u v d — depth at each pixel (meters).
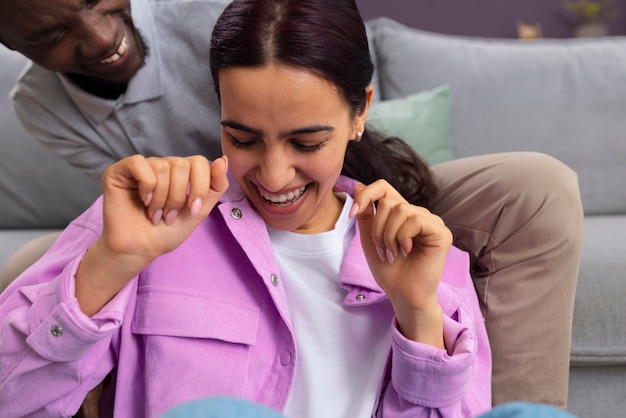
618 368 1.33
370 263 0.85
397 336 0.85
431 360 0.83
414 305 0.83
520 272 1.11
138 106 1.22
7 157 1.76
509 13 2.52
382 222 0.81
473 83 1.85
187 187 0.74
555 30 2.56
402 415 0.87
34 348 0.75
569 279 1.09
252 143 0.81
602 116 1.84
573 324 1.29
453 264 1.02
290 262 0.96
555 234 1.08
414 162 1.20
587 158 1.83
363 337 0.93
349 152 1.13
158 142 1.25
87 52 1.08
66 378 0.79
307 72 0.76
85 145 1.30
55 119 1.29
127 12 1.15
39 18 1.00
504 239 1.13
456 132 1.83
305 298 0.94
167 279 0.88
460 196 1.19
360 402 0.90
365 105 0.91
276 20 0.78
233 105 0.78
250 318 0.89
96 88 1.25
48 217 1.79
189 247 0.91
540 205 1.09
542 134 1.83
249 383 0.88
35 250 1.20
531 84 1.86
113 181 0.73
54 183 1.76
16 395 0.79
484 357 1.00
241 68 0.77
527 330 1.10
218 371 0.85
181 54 1.23
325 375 0.91
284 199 0.86
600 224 1.63
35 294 0.82
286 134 0.78
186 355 0.85
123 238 0.74
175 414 0.44
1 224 1.79
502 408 0.50
